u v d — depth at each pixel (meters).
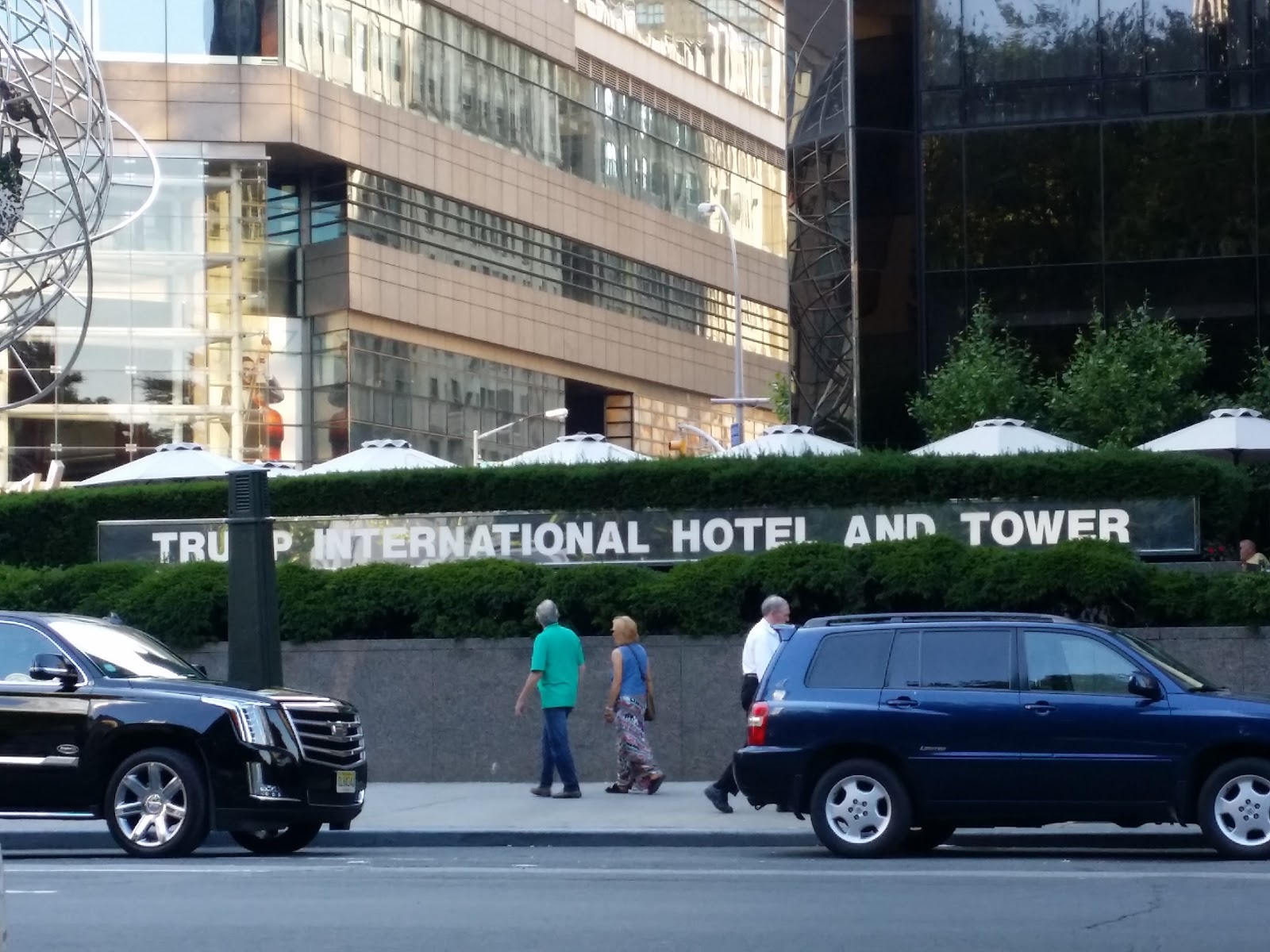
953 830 15.30
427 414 61.81
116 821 14.02
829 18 31.86
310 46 57.81
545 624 18.56
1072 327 30.03
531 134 67.94
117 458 55.47
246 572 17.73
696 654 20.34
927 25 30.91
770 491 21.92
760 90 85.44
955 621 13.93
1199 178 29.72
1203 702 13.30
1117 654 13.59
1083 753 13.38
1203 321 29.58
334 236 58.66
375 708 20.88
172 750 14.05
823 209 31.72
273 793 13.92
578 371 70.31
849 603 20.38
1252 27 29.67
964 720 13.58
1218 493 21.33
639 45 75.44
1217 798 13.25
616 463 22.58
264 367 57.41
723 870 12.92
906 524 21.66
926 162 30.83
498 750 20.59
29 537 24.44
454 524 22.47
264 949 9.23
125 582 21.97
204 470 28.36
